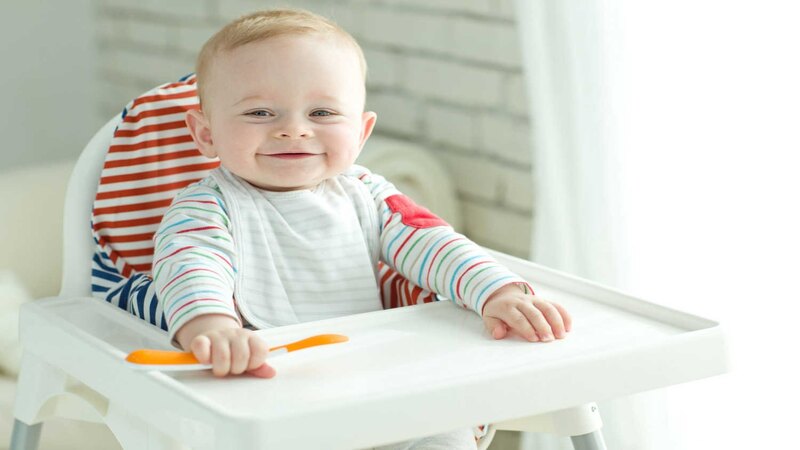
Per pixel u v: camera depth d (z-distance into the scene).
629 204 1.83
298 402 0.90
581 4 1.82
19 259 2.29
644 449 1.85
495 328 1.07
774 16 1.60
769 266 1.67
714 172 1.72
